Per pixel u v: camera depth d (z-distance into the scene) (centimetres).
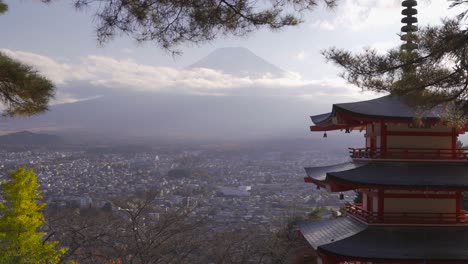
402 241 1513
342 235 1612
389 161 1609
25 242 1409
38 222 1471
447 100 1127
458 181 1509
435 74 1117
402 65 1126
